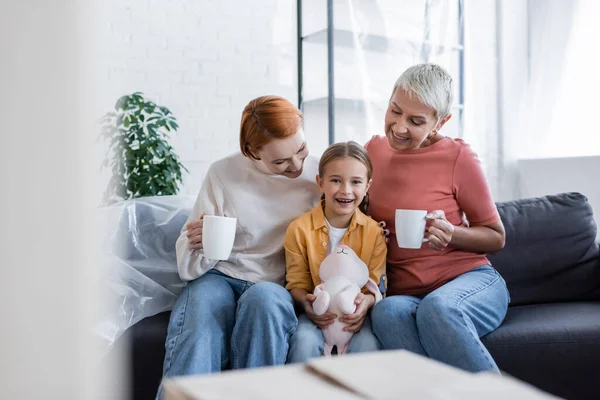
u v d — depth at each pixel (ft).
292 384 1.19
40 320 0.56
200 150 9.98
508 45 10.53
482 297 4.64
